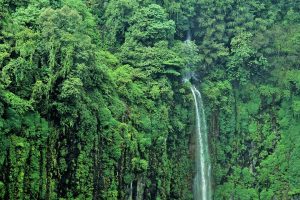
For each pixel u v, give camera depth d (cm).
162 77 5853
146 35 6066
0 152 4053
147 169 5316
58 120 4512
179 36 6769
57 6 5572
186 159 6144
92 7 6406
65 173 4512
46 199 4353
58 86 4541
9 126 4156
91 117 4700
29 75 4469
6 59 4447
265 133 6719
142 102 5481
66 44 4678
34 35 4650
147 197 5372
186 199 6119
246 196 6519
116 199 4891
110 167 4862
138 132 5294
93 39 5984
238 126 6738
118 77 5406
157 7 6191
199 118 6450
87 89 4822
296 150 6575
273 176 6544
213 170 6544
